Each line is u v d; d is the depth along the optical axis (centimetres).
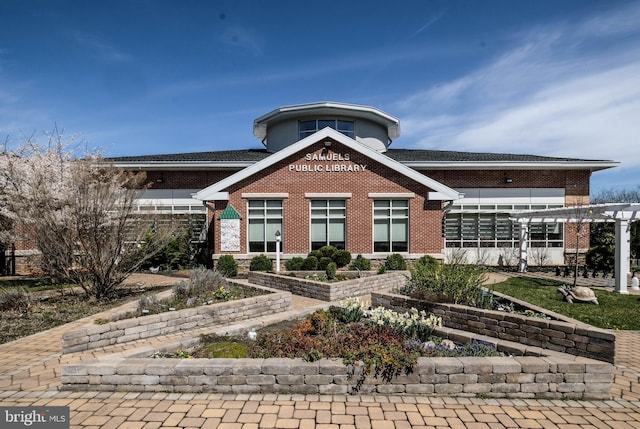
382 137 2347
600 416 425
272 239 1611
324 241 1622
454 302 786
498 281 1410
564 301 1032
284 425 396
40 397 458
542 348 594
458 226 2025
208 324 781
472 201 2027
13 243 1648
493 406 444
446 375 467
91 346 630
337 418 411
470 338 595
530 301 1029
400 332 615
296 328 639
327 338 571
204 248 1864
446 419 412
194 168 1942
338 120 2175
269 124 2297
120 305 942
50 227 936
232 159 1997
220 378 470
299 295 1148
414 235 1606
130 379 472
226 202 1594
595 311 920
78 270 985
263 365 469
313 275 1319
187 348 577
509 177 2030
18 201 1076
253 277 1361
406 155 2236
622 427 403
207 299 864
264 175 1602
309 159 1611
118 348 638
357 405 441
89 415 415
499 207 2025
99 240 971
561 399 465
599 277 1558
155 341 677
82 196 955
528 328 625
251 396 460
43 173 1267
